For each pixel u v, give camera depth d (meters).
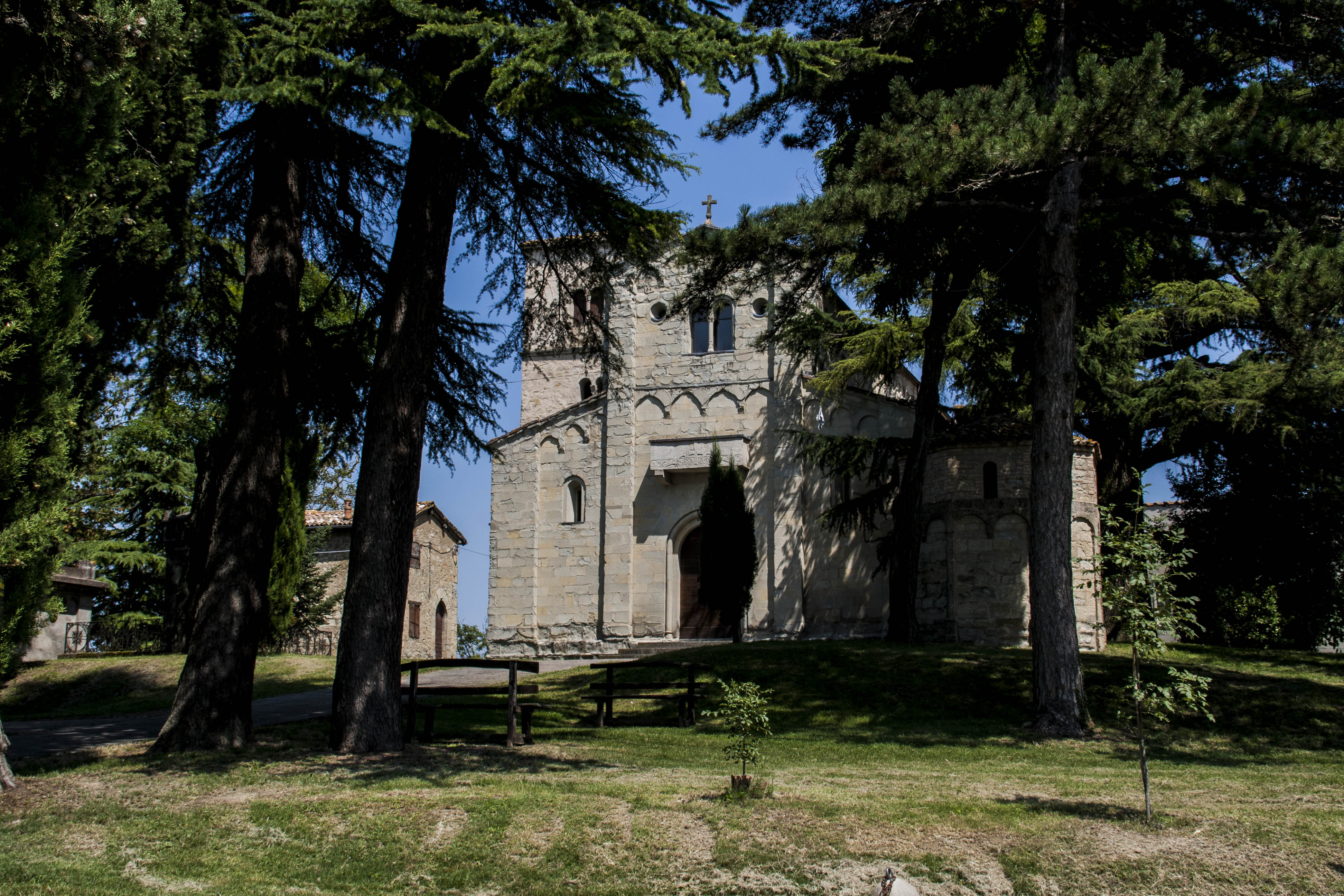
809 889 7.91
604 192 14.86
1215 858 8.33
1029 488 25.27
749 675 20.02
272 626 27.98
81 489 34.25
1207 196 15.25
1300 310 14.49
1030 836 8.79
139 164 12.39
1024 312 21.19
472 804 9.57
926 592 25.72
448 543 41.25
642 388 31.27
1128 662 20.52
